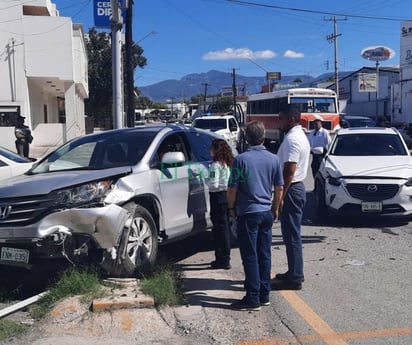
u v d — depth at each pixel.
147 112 105.44
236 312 5.32
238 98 77.00
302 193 5.89
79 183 5.83
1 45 28.94
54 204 5.71
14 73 29.17
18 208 5.78
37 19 29.30
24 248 5.77
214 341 4.71
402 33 42.81
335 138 11.11
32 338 4.80
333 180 9.47
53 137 31.73
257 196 5.31
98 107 62.25
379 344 4.59
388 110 55.69
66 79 29.95
